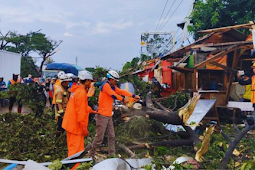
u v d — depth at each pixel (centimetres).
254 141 516
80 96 444
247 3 1148
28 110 1176
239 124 729
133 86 899
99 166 362
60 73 712
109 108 489
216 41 909
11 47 4309
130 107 554
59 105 570
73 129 454
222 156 428
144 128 573
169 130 634
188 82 1077
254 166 367
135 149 506
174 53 1038
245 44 717
